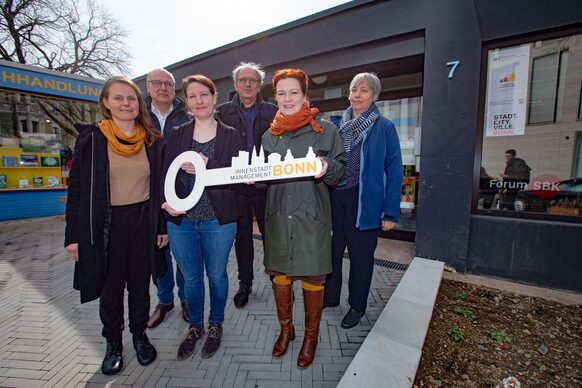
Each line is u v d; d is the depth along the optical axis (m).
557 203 2.98
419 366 1.73
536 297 2.68
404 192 4.88
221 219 1.85
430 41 3.28
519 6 2.82
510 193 3.17
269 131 1.84
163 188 1.86
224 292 2.03
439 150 3.33
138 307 1.90
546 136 2.99
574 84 2.83
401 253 3.94
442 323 2.21
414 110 4.66
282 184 1.74
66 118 7.65
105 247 1.72
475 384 1.61
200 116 1.84
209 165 1.81
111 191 1.73
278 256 1.75
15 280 3.30
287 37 4.52
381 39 3.69
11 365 1.92
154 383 1.74
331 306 2.54
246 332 2.22
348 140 2.21
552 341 2.01
